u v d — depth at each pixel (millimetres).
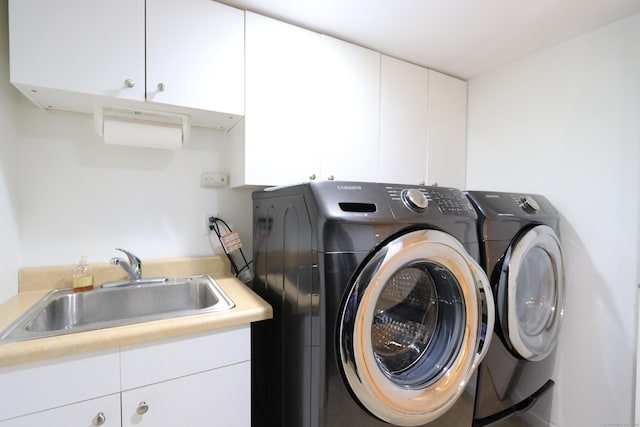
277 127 1346
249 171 1294
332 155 1490
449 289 1089
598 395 1428
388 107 1670
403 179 1734
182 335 890
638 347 1143
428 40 1550
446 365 1048
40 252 1242
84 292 1186
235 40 1244
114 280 1318
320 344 844
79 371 771
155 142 1245
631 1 1244
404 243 873
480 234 1213
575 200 1521
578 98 1512
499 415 1280
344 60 1518
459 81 1985
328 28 1442
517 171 1769
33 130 1217
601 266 1428
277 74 1337
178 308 1355
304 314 928
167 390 876
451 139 1946
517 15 1345
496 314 1234
